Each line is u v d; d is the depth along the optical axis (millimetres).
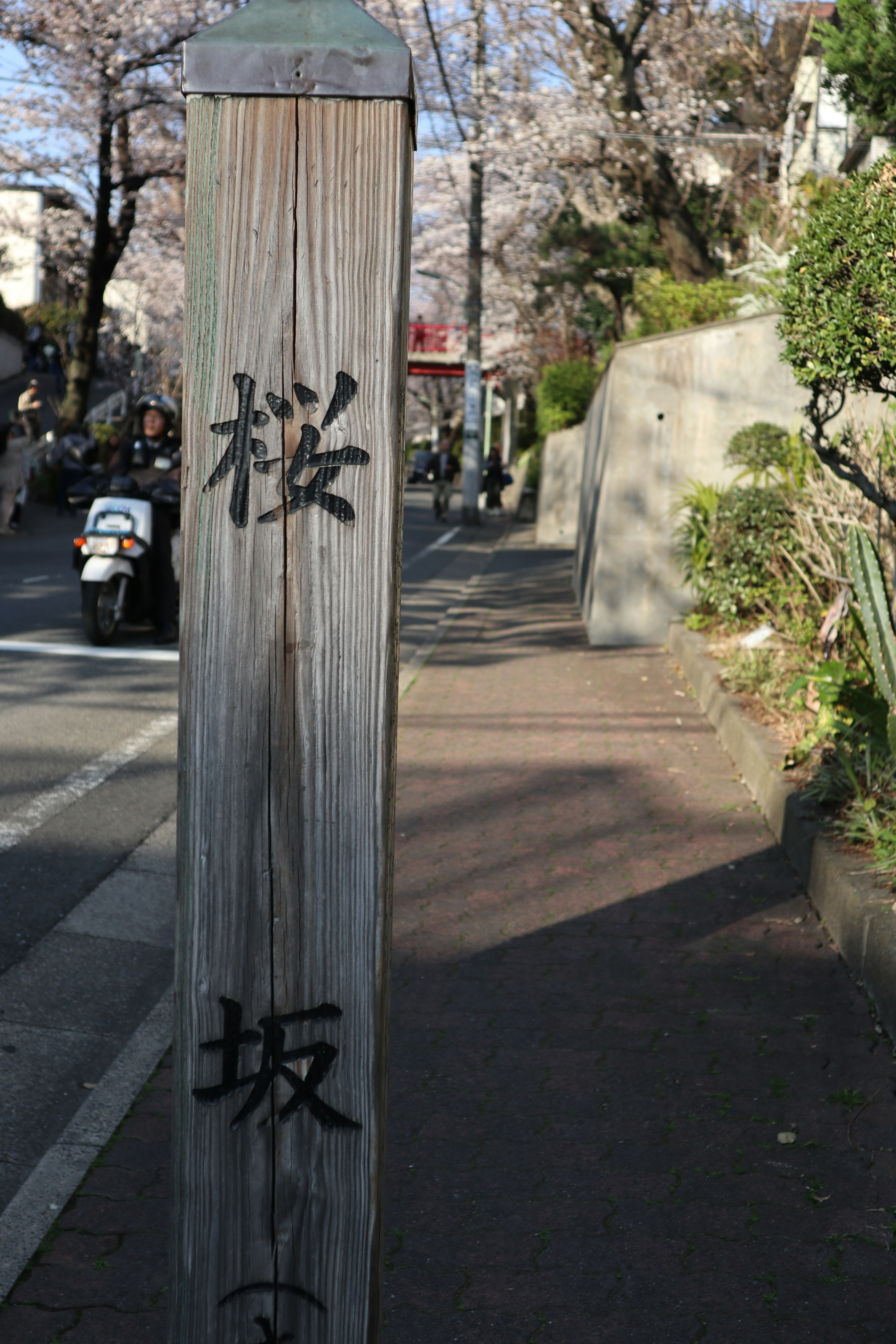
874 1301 2363
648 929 4184
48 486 23359
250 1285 1651
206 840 1584
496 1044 3379
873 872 4070
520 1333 2287
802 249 4266
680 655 9172
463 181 25609
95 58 20422
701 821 5383
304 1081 1619
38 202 27281
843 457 4852
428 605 12938
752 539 8094
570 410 21906
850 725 4914
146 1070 3234
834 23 6926
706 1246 2525
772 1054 3316
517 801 5699
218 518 1543
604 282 21188
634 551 10109
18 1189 2734
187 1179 1636
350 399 1524
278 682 1561
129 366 37812
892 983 3381
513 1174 2770
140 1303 2352
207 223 1505
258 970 1602
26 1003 3617
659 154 17906
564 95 19797
